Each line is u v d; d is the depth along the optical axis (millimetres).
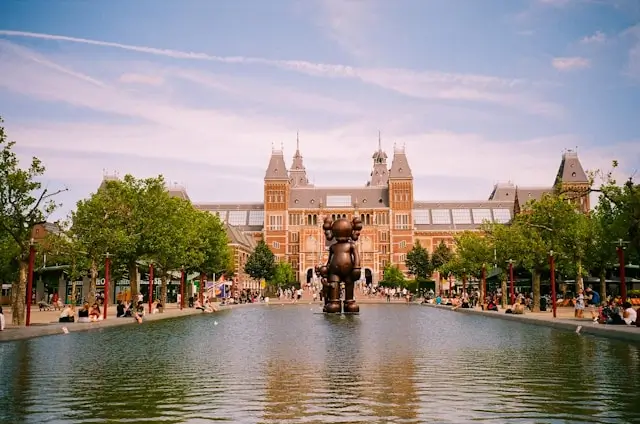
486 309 62719
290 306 86250
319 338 30812
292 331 35844
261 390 15773
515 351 24500
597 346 26438
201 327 39688
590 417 12812
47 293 85125
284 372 18734
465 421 12484
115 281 79750
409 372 18703
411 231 172750
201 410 13508
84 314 41750
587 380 17234
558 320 41562
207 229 78438
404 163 175750
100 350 25172
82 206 54406
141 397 14938
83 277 79938
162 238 57500
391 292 125438
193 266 74188
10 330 32750
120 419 12750
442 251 147250
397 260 172375
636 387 16188
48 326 36406
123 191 57156
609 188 47344
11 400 14641
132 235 54562
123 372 18844
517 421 12500
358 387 16141
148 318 48594
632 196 41812
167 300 93938
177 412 13328
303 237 175375
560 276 75875
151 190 60062
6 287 82000
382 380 17219
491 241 76812
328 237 61562
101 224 53250
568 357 22469
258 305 91312
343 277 60500
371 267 173375
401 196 174375
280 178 176375
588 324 36281
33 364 20750
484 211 184250
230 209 187875
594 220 62219
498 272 80562
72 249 49406
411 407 13750
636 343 27766
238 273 129750
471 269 83562
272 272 131125
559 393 15336
